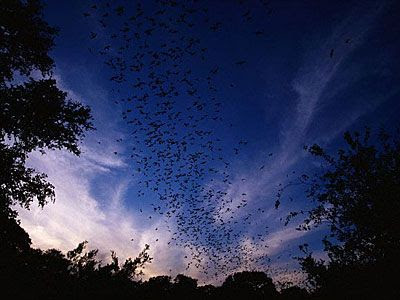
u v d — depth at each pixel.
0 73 15.12
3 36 15.27
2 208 13.65
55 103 15.59
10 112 14.87
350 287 6.88
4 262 4.63
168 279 5.80
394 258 6.67
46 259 4.88
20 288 4.56
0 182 14.84
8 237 5.40
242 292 7.66
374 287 6.66
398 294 6.41
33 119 15.30
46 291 4.66
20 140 15.59
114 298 4.87
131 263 5.20
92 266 5.01
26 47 15.90
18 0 15.32
